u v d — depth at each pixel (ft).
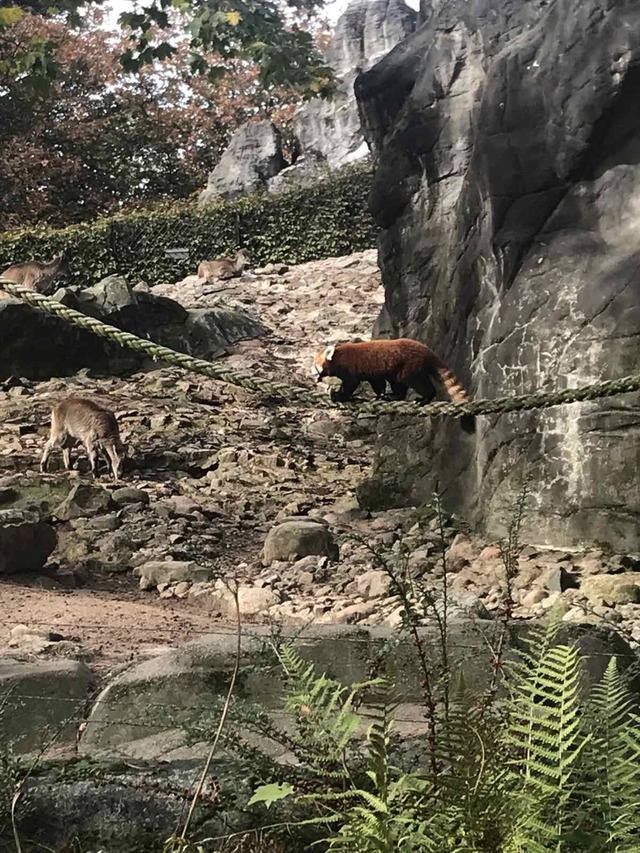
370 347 45.37
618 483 36.60
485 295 42.88
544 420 38.50
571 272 38.70
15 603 28.76
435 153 47.01
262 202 107.96
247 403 64.23
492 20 45.96
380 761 8.16
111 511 43.24
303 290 92.79
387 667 9.66
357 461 55.42
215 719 10.41
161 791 10.72
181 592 33.53
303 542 37.14
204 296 91.30
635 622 26.96
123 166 153.28
